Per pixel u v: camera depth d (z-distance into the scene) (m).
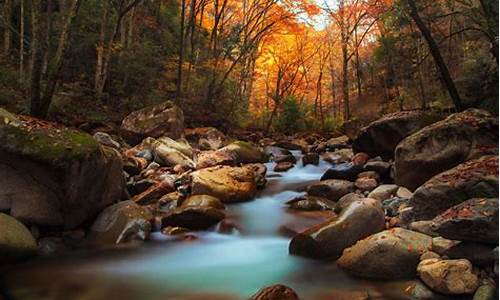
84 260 5.62
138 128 12.51
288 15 21.55
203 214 6.79
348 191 8.11
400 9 12.47
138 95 16.86
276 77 28.50
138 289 4.80
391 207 6.62
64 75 15.95
